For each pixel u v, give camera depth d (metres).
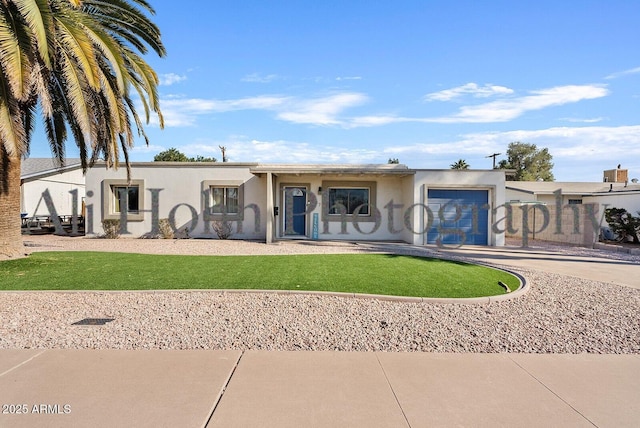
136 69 11.21
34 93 9.80
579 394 3.81
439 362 4.55
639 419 3.38
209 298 7.18
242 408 3.48
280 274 9.32
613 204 22.00
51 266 10.16
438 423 3.28
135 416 3.33
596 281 9.46
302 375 4.15
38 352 4.67
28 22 7.44
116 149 11.74
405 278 8.99
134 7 10.86
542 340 5.34
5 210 10.89
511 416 3.40
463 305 7.02
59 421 3.23
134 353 4.67
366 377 4.12
